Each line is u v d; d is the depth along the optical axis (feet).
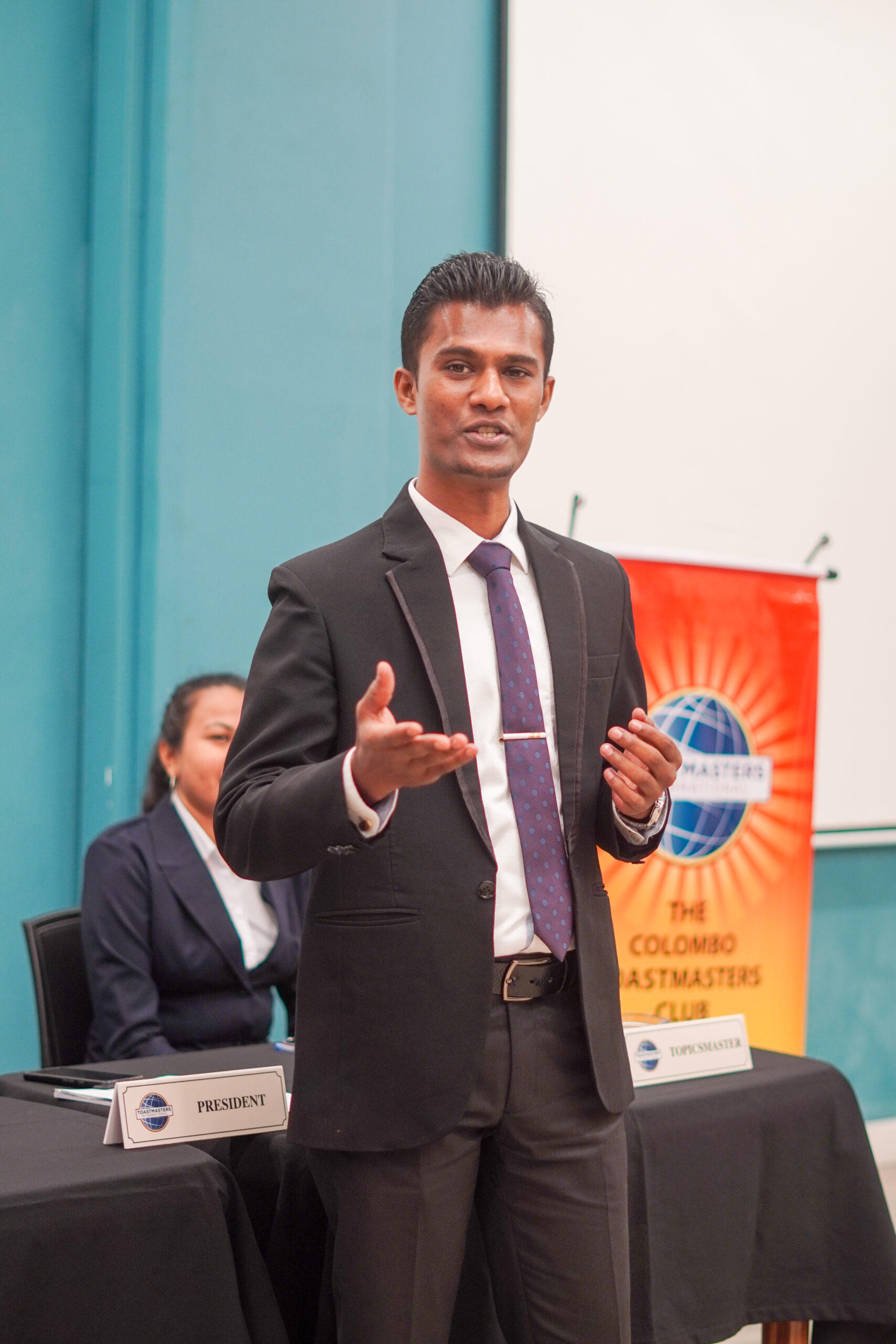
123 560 12.64
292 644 5.39
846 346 16.93
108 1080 7.29
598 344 14.94
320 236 13.64
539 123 14.58
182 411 12.79
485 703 5.45
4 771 12.50
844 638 16.90
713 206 15.83
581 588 5.87
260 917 10.16
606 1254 5.36
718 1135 7.43
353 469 13.83
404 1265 5.13
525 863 5.37
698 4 15.71
